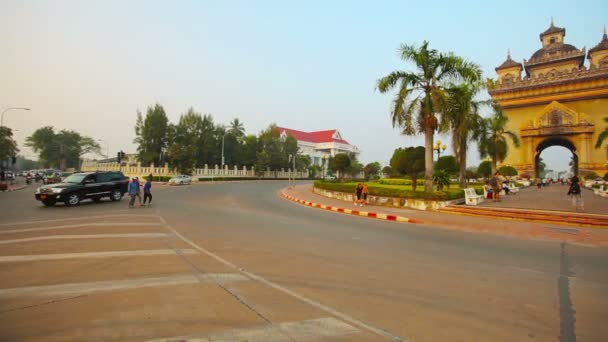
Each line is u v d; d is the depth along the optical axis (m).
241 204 19.50
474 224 13.02
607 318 3.98
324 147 102.25
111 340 3.17
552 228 12.22
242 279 5.25
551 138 53.25
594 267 6.57
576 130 50.09
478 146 32.03
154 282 5.00
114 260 6.29
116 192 19.59
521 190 34.09
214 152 62.84
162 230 9.89
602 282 5.51
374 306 4.22
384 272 5.82
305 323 3.66
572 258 7.38
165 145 57.78
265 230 10.32
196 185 40.53
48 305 4.04
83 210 14.97
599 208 16.34
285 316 3.84
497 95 58.81
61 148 93.50
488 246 8.70
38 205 17.00
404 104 18.64
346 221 13.51
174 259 6.43
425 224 13.43
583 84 51.34
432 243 8.95
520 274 5.92
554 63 59.75
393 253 7.46
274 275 5.50
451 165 25.36
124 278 5.17
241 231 10.00
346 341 3.24
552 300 4.58
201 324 3.57
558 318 3.95
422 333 3.47
